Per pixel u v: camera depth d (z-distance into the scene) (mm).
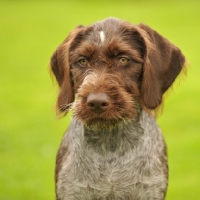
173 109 25516
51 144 21109
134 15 61656
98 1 75500
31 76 34844
